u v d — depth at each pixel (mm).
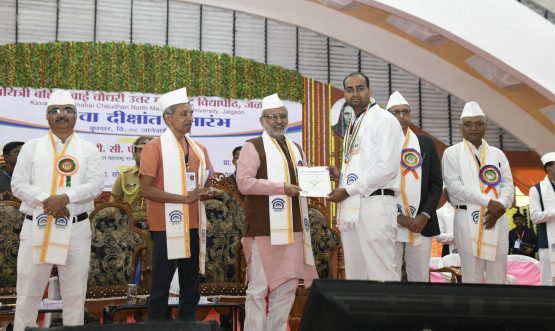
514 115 12906
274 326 4160
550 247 6066
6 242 5172
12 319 4477
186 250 4055
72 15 11945
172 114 4273
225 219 5582
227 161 11586
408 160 4609
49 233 4043
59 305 4410
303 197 4297
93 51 11172
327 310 1512
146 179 4137
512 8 11156
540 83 11070
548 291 1536
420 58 12820
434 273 6754
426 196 4695
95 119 10984
